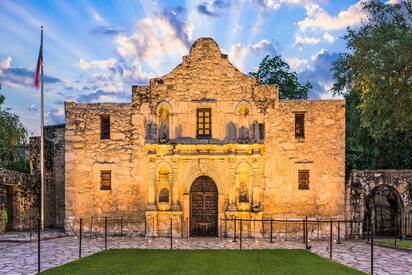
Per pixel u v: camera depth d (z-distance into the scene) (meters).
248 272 17.64
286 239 30.09
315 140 30.81
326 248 25.80
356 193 31.61
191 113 31.50
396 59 27.59
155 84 31.80
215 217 30.91
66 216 31.66
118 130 31.83
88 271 17.70
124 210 31.36
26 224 35.44
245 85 31.38
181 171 30.94
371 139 38.47
